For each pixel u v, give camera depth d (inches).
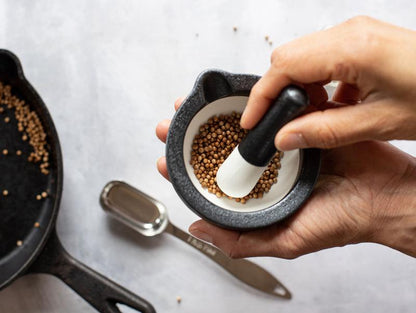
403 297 11.9
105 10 11.8
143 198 11.6
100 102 11.8
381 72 7.0
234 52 11.8
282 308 11.8
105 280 10.1
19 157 11.5
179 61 11.8
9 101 11.6
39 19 11.7
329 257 11.9
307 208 9.0
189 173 8.4
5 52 10.0
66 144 11.7
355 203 8.9
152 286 11.6
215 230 9.3
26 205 11.4
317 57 7.2
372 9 11.9
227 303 11.7
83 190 11.7
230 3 11.8
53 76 11.8
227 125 8.9
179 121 7.8
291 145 7.4
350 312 11.9
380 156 8.9
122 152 11.8
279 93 7.5
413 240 8.9
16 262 11.1
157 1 11.8
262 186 8.7
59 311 11.5
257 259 11.8
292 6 11.8
